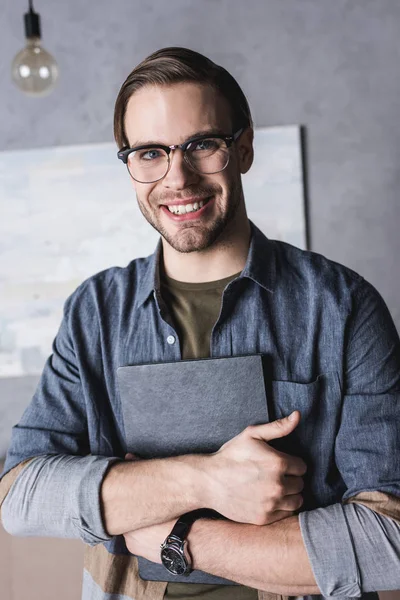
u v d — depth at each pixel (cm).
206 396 108
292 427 100
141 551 106
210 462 102
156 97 103
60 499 106
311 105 263
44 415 118
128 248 273
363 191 261
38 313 279
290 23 263
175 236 106
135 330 115
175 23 269
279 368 108
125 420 113
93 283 123
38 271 278
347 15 260
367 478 103
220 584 107
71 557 221
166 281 115
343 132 262
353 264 263
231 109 107
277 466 99
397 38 257
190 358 111
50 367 122
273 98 265
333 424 108
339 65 261
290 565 98
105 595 114
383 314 112
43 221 277
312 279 111
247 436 101
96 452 116
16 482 112
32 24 222
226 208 105
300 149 261
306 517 100
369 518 99
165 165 104
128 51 272
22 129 278
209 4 267
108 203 274
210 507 102
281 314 110
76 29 274
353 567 96
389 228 260
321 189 264
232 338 110
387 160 259
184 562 102
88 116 275
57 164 276
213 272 112
